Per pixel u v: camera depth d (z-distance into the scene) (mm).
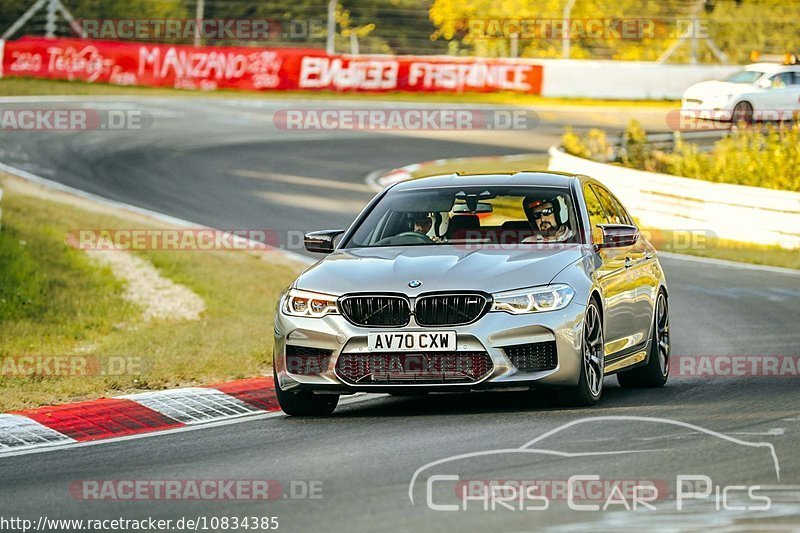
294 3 134625
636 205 74500
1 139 95812
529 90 127188
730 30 138500
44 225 64375
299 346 26266
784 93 101188
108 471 21656
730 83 102438
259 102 121500
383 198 30562
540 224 28672
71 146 94812
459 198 29750
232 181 84500
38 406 29875
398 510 17516
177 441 24500
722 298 49281
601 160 90000
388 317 25750
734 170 85062
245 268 58406
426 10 137750
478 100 126500
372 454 21781
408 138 108188
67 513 18406
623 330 29312
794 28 139375
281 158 95250
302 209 75062
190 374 33500
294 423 26156
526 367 25516
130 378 32969
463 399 28672
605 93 127812
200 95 122562
